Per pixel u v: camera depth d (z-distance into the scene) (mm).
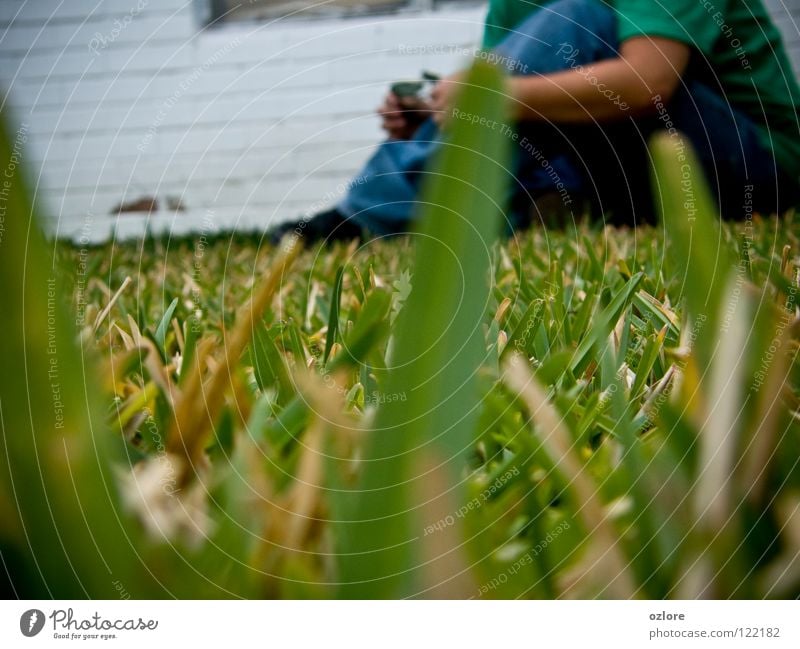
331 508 273
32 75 2865
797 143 1953
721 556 289
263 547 290
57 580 227
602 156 2010
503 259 1327
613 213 2076
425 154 2084
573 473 345
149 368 487
